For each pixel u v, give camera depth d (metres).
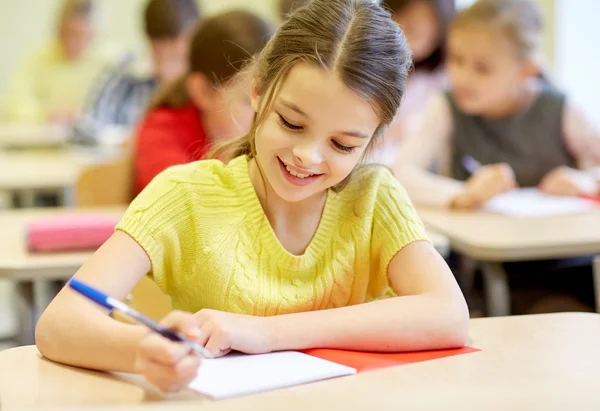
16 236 2.37
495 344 1.24
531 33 2.86
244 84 1.44
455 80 2.92
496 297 2.28
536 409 0.92
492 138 3.05
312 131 1.22
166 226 1.36
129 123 4.95
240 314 1.25
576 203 2.72
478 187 2.68
